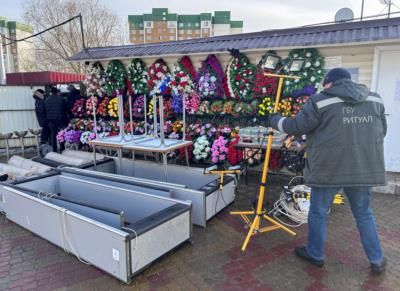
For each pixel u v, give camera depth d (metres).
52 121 7.15
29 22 15.84
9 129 7.66
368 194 2.45
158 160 5.59
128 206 3.50
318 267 2.67
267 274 2.59
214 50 5.41
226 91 5.54
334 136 2.29
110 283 2.49
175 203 3.10
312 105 2.35
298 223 3.50
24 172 4.30
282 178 5.14
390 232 3.26
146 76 6.41
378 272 2.53
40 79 8.15
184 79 5.78
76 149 6.98
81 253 2.77
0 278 2.57
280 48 4.87
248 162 5.01
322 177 2.38
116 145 4.30
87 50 7.25
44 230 3.14
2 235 3.32
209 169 3.69
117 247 2.43
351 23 4.71
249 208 3.94
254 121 5.43
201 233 3.31
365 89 2.35
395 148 4.77
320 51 4.89
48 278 2.56
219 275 2.59
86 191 3.86
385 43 4.44
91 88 7.00
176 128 5.80
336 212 3.78
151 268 2.68
